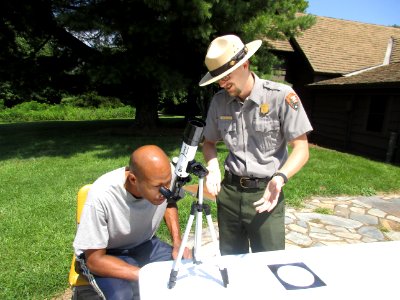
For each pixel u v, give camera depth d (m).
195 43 8.91
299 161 1.85
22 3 9.47
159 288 1.41
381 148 9.87
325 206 5.04
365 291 1.41
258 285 1.44
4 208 4.53
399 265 1.61
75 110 24.59
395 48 12.36
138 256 2.20
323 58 13.32
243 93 1.99
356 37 15.06
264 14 8.54
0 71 10.28
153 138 10.60
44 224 4.00
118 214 1.88
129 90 12.21
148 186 1.67
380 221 4.57
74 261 2.25
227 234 2.30
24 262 3.15
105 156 7.92
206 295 1.37
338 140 11.72
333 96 11.91
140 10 8.40
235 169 2.13
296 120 1.90
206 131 2.29
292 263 1.61
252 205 2.11
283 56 14.20
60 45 11.25
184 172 1.48
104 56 9.12
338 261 1.64
